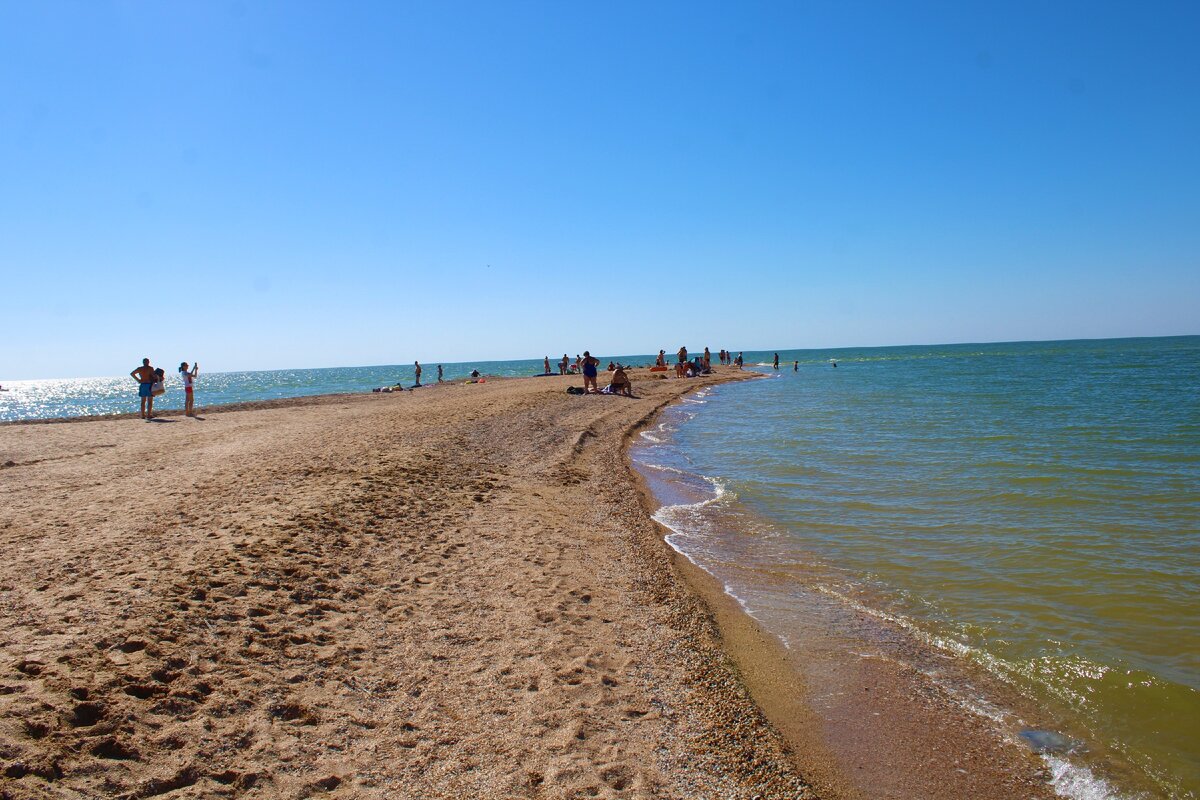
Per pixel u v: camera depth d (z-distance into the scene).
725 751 4.80
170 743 3.97
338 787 3.88
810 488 13.52
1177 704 5.53
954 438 19.67
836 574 8.65
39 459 14.26
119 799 3.40
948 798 4.50
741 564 9.12
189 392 25.34
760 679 6.04
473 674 5.52
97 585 6.24
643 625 6.88
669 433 22.59
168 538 7.89
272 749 4.12
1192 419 22.61
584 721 4.94
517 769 4.27
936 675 6.11
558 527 10.19
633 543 9.73
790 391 41.44
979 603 7.59
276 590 6.58
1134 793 4.55
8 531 8.23
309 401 33.88
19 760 3.43
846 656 6.47
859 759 4.89
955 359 94.56
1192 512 11.07
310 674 5.14
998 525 10.52
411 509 10.21
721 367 71.75
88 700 4.17
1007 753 4.98
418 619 6.48
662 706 5.32
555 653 6.03
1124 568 8.50
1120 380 42.97
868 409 29.34
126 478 11.76
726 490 13.61
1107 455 16.25
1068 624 6.99
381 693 5.06
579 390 33.41
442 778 4.09
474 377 50.22
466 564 8.16
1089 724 5.32
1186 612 7.19
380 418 21.81
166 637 5.25
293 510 9.31
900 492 12.91
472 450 15.69
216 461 13.33
